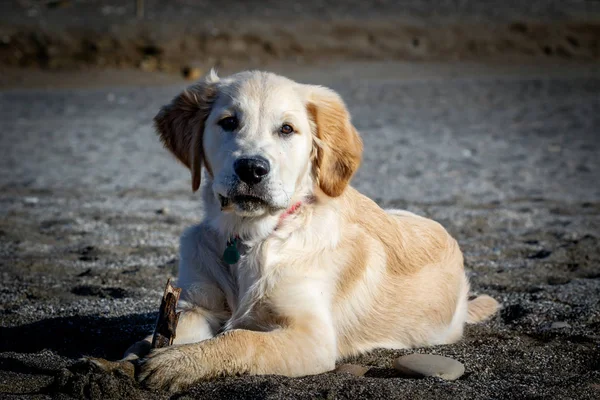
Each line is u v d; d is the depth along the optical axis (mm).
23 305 7352
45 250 9859
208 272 6055
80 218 11984
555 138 21766
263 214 5738
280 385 4887
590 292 7875
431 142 21062
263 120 5750
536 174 16766
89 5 41844
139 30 38562
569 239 10688
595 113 26219
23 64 36031
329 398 4789
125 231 11070
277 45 39219
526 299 7703
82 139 21781
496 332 6777
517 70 38188
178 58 37500
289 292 5660
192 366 4992
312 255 5863
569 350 6117
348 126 6250
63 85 33312
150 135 22500
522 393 5016
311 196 6086
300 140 5855
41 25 38031
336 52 39719
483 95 30672
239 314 5836
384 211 6723
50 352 5887
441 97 30250
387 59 39656
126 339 6371
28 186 15188
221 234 6047
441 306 6609
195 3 43531
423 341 6453
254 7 43594
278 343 5293
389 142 21016
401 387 4984
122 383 4828
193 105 6238
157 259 9391
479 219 12000
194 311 5910
